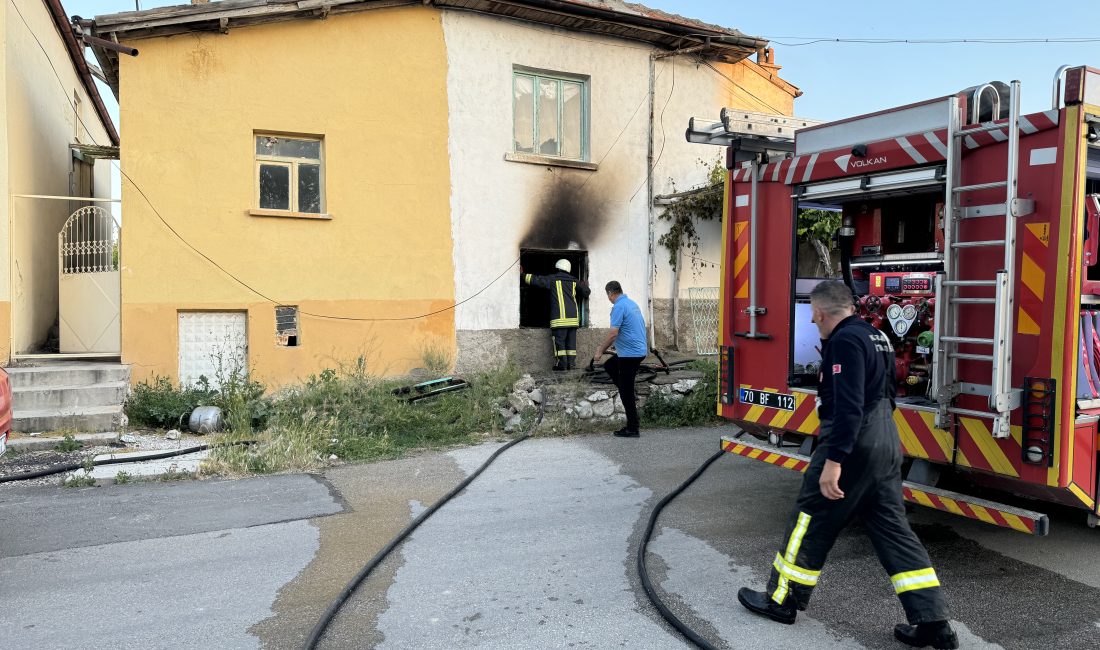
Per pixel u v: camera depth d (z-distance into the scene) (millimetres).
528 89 11461
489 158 10930
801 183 5352
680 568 4578
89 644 3580
